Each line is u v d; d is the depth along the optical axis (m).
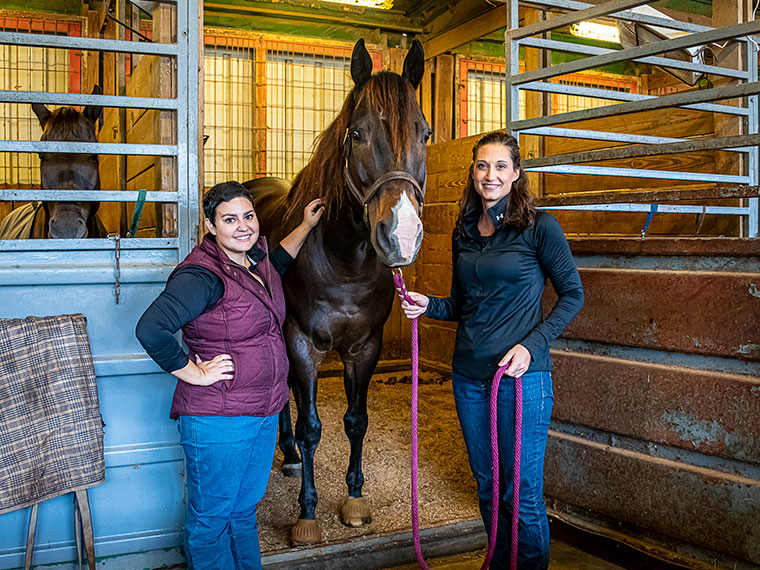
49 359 1.92
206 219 1.73
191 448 1.73
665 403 2.27
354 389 2.58
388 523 2.57
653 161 3.64
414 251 1.70
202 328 1.71
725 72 3.07
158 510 2.19
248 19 5.99
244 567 1.90
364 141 1.88
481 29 5.78
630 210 2.96
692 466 2.22
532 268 1.85
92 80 5.42
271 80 6.08
